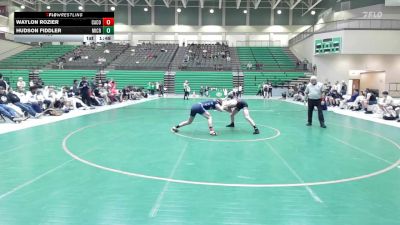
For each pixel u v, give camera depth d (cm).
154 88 3206
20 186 503
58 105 1488
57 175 561
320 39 3247
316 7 4472
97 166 621
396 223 389
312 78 1167
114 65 3791
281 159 693
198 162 660
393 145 850
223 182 536
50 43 4484
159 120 1306
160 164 642
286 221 393
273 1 4034
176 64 3838
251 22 4600
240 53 4169
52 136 926
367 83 3178
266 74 3503
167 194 478
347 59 3125
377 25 3000
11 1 4138
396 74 3088
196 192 488
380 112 1470
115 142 856
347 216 408
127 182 530
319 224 386
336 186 521
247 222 388
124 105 2003
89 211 414
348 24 3036
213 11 4597
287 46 4425
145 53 4134
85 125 1147
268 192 491
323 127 1151
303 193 488
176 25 4638
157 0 4603
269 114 1586
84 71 3534
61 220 388
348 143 873
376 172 601
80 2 4038
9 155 696
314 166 640
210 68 3709
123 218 395
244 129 1098
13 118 1152
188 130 1062
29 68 3697
